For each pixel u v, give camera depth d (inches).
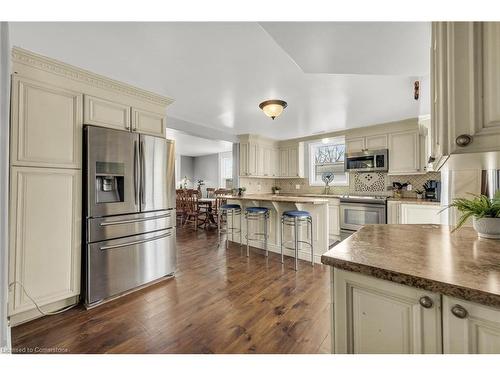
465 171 69.4
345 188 210.7
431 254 38.0
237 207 162.2
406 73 75.9
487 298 24.8
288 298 91.4
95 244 86.8
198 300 90.3
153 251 105.7
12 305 70.6
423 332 29.9
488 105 28.5
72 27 68.5
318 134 211.5
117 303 88.2
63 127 81.3
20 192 72.2
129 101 99.9
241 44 78.4
